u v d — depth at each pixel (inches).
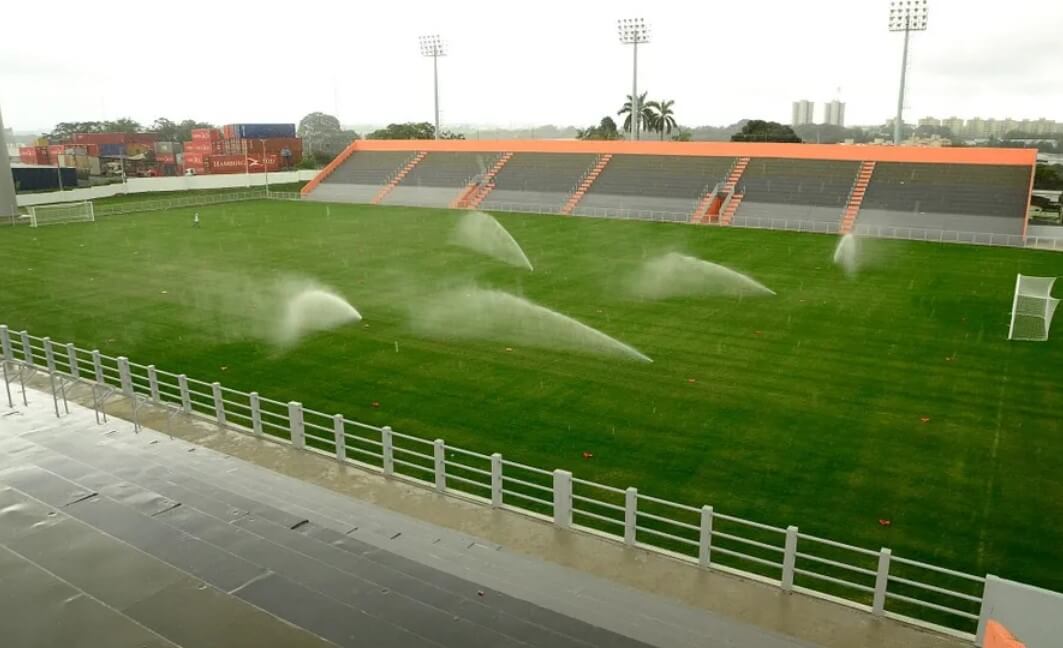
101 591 326.3
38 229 2186.3
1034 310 1204.5
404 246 1886.1
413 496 573.6
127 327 1134.4
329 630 314.7
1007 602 379.9
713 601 438.6
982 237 1991.9
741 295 1328.7
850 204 2310.5
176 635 297.0
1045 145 6220.5
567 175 2883.9
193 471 571.8
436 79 3553.2
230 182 3395.7
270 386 879.1
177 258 1713.8
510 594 408.5
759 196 2460.6
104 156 4517.7
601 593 422.9
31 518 400.2
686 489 629.9
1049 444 715.4
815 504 604.4
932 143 5733.3
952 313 1198.9
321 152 5014.8
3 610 310.2
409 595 358.0
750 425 757.9
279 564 372.5
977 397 836.0
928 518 583.2
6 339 919.0
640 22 2999.5
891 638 405.1
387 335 1082.1
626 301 1285.7
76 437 596.4
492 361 963.3
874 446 709.3
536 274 1524.4
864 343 1037.8
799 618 422.3
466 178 3036.4
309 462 634.8
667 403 817.5
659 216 2431.1
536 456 692.1
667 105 4306.1
